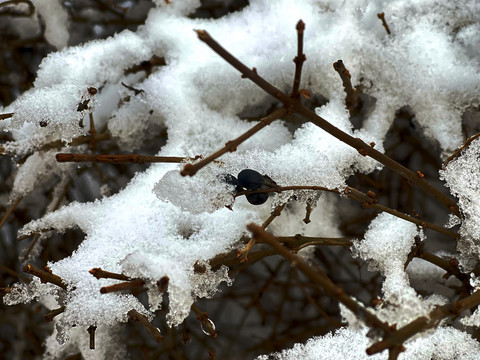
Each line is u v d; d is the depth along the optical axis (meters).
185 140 0.58
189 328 0.80
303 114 0.52
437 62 0.57
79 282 0.53
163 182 0.53
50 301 0.60
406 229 0.55
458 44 0.58
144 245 0.54
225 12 0.66
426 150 0.68
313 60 0.58
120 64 0.59
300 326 0.78
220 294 0.78
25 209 0.67
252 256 0.56
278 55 0.58
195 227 0.55
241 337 0.83
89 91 0.55
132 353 0.73
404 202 0.71
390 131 0.67
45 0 0.63
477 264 0.56
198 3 0.60
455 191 0.54
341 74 0.55
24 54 0.68
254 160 0.54
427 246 0.69
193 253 0.54
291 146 0.55
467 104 0.57
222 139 0.58
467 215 0.54
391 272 0.54
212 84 0.59
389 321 0.50
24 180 0.60
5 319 0.73
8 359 0.77
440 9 0.58
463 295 0.56
